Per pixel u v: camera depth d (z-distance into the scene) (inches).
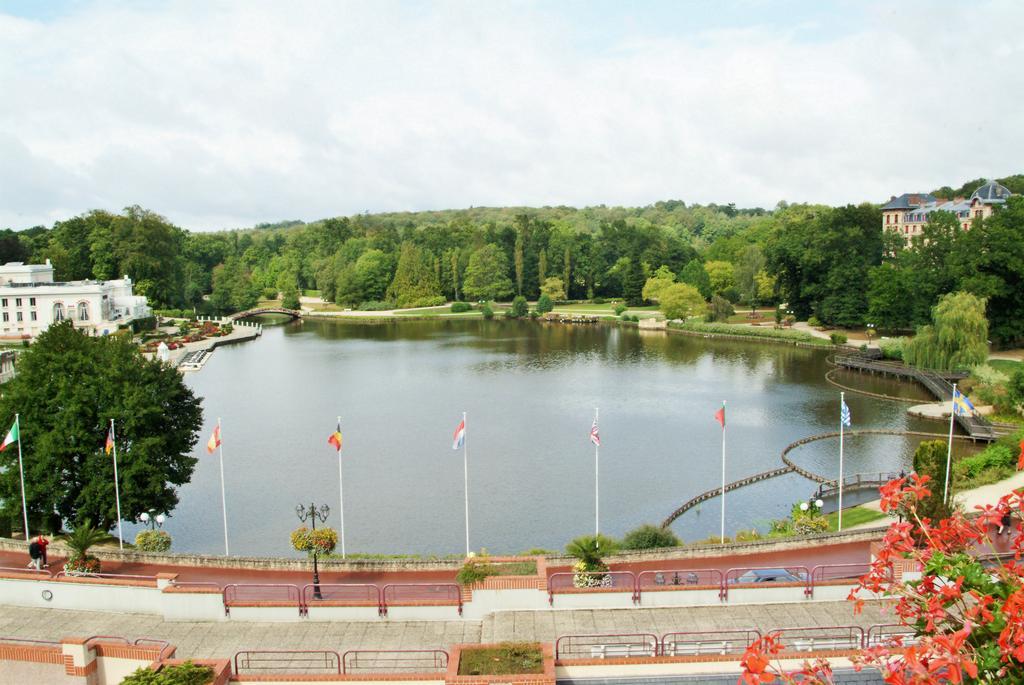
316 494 2942.9
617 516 2689.5
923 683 601.9
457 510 2755.9
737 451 3449.8
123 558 1868.8
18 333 6697.8
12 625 1478.8
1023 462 769.6
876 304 6003.9
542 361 5900.6
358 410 4320.9
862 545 1955.0
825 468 3176.7
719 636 1344.7
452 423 3988.7
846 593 1487.5
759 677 665.6
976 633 679.7
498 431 3816.4
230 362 6087.6
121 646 1186.6
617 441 3624.5
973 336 4680.1
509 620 1424.7
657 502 2827.3
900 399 4382.4
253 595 1662.2
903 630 1298.0
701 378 5128.0
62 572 1708.9
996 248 5295.3
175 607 1492.4
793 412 4138.8
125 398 2272.4
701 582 1667.1
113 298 7342.5
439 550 2412.6
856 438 3607.3
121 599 1536.7
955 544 770.2
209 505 2842.0
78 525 2241.6
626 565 1835.6
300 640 1391.5
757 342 6737.2
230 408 4407.0
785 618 1406.3
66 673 1167.6
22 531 2267.5
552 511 2741.1
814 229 7317.9
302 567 1828.2
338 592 1674.5
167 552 2079.2
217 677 1103.6
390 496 2908.5
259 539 2529.5
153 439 2267.5
